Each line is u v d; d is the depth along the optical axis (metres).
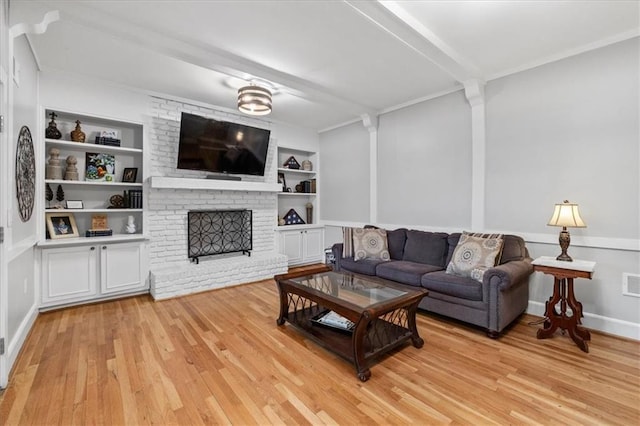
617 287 2.66
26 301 2.62
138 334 2.64
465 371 2.08
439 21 2.44
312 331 2.48
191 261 4.31
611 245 2.67
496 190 3.41
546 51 2.91
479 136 3.51
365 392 1.85
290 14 2.36
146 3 2.24
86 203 3.73
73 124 3.62
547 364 2.16
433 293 3.00
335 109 4.68
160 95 4.00
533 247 3.13
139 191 3.91
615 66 2.64
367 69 3.30
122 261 3.65
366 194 5.03
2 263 1.91
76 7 2.24
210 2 2.23
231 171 4.54
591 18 2.40
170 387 1.88
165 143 4.09
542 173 3.07
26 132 2.63
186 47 2.78
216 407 1.70
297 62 3.14
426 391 1.86
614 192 2.66
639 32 2.52
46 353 2.29
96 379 1.96
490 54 2.97
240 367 2.12
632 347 2.42
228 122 4.36
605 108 2.70
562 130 2.94
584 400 1.77
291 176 6.02
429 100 4.07
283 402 1.75
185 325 2.85
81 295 3.35
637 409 1.69
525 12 2.32
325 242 5.88
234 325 2.85
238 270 4.28
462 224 3.75
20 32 2.15
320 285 2.68
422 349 2.40
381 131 4.73
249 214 4.90
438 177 3.99
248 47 2.85
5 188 1.95
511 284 2.54
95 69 3.30
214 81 3.64
